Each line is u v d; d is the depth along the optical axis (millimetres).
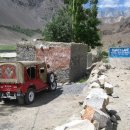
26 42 26453
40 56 25766
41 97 19000
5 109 16266
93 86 16938
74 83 24250
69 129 9414
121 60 29156
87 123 9578
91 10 46719
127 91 17969
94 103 11727
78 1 45375
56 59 25141
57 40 37719
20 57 26531
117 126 11445
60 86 22625
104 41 162250
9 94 17250
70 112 14219
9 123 13359
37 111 15391
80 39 46719
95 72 23609
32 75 18141
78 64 27000
